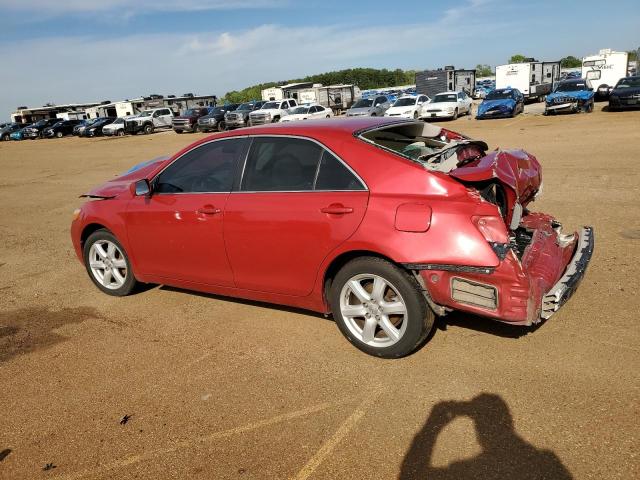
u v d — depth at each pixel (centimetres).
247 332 412
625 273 452
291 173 374
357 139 355
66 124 4597
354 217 335
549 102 2358
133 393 340
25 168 1966
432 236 310
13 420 322
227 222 395
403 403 303
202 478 260
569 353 336
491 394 303
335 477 253
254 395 326
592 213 655
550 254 371
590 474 239
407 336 335
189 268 436
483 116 2566
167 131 4056
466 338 367
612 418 272
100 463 278
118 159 2009
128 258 484
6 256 704
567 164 1035
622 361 321
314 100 4591
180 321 443
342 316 361
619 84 2297
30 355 403
